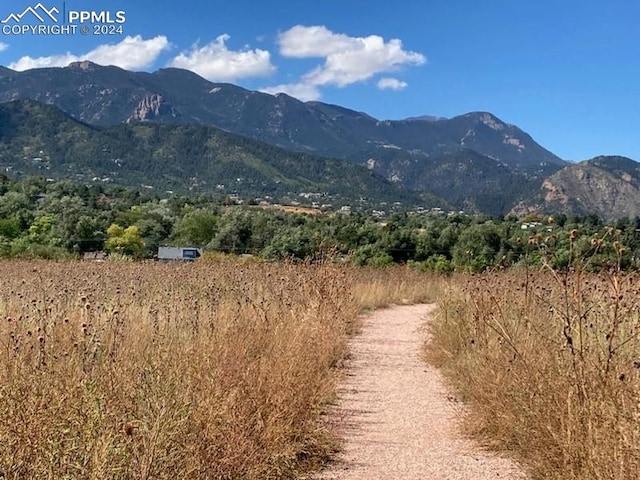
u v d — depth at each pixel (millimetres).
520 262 13359
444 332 11906
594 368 5547
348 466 5965
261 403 5992
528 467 5707
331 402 8383
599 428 4926
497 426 6730
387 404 8422
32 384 4508
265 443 5543
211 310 10047
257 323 9102
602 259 6531
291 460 5777
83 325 6578
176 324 8914
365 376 10328
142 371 5289
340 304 14227
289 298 12227
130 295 11414
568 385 5551
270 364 6836
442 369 10648
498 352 7730
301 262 16750
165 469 4301
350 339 14383
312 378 7793
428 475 5730
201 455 4793
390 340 14570
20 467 3830
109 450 3980
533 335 7547
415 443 6711
